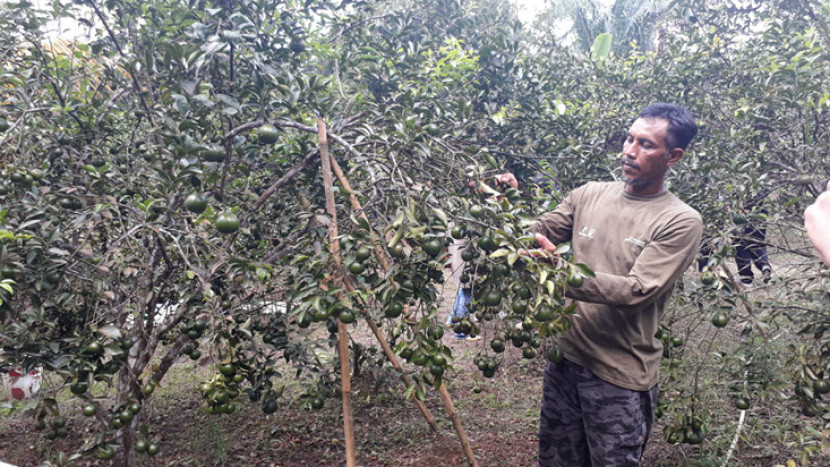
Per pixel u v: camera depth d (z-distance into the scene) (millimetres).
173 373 5625
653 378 2520
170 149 2365
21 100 2857
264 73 2447
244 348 2604
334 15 3758
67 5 3008
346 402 2436
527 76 3918
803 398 2814
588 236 2656
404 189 2195
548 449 2838
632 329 2449
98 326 2512
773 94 3820
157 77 2588
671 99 4820
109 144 3527
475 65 3896
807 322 2885
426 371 2162
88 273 2594
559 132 4043
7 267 2082
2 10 2963
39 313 2287
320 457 4023
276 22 2975
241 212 2990
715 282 2932
